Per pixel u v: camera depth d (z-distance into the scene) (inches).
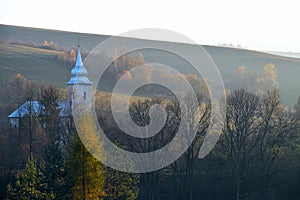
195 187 4867.1
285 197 4611.2
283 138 4899.1
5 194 4456.2
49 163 3814.0
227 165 4817.9
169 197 4790.8
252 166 4781.0
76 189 3550.7
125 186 3954.2
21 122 5753.0
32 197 3597.4
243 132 4849.9
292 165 4766.2
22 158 5251.0
